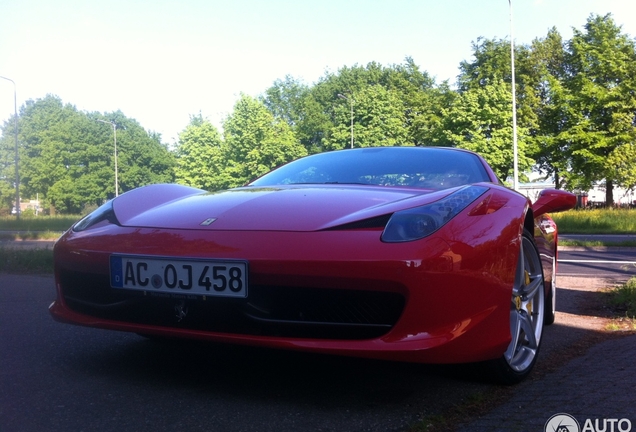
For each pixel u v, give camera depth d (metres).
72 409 1.92
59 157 55.00
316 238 1.92
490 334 2.00
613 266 8.43
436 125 35.78
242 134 41.25
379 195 2.32
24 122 57.31
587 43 33.41
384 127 39.34
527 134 33.59
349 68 60.91
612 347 2.88
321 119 55.53
